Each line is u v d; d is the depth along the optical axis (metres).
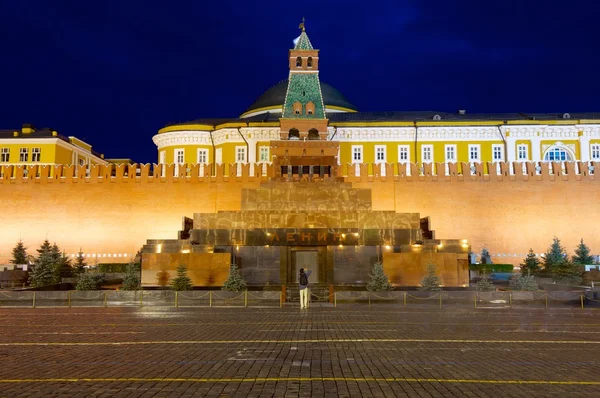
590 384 9.41
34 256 41.28
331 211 33.12
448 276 28.77
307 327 16.73
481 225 41.97
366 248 30.22
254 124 52.66
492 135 52.44
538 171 44.16
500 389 9.05
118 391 8.88
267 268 30.27
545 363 11.18
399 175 42.88
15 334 15.22
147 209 42.53
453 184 42.53
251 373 10.20
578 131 51.72
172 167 43.12
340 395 8.63
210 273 29.03
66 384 9.34
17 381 9.56
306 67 38.28
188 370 10.45
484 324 17.48
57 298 24.81
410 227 32.19
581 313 21.03
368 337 14.66
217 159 53.59
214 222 32.34
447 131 52.53
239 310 21.84
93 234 42.28
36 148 58.69
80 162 65.56
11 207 42.88
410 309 22.34
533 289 26.28
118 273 34.25
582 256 37.41
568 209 41.97
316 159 36.62
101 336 14.84
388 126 52.41
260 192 34.91
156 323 17.67
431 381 9.58
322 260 30.58
